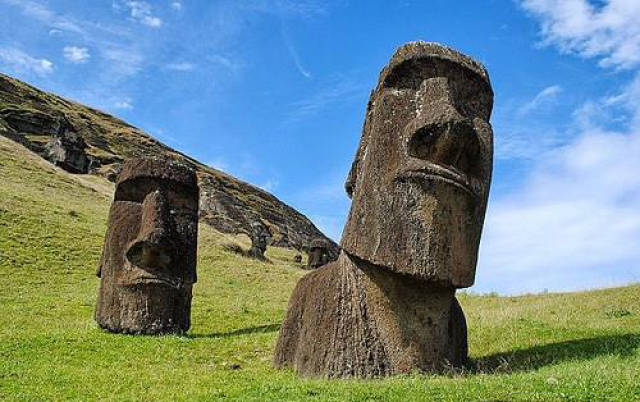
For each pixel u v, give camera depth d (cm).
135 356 1127
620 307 1441
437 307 888
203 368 1041
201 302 2127
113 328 1382
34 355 1093
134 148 8375
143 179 1471
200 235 4147
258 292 2633
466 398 645
